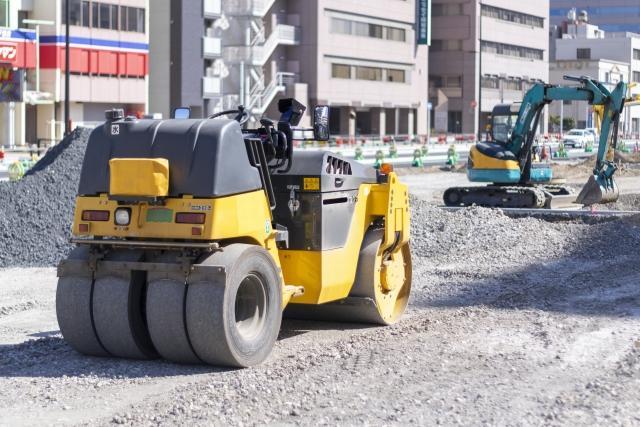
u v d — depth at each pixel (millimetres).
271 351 13203
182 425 9758
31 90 81875
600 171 32375
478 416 10000
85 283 12367
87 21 84438
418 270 20969
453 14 137500
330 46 106688
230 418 9922
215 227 11633
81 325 12383
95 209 12188
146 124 12156
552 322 14898
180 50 90562
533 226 25719
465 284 19078
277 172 13422
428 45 127062
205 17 93312
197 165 11734
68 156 25844
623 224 25875
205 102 93625
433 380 11453
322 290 13438
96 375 11891
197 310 11656
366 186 14766
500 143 37094
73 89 83562
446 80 139000
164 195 11680
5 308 16719
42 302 17453
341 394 10859
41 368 12312
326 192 13461
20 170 42562
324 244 13445
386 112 123438
